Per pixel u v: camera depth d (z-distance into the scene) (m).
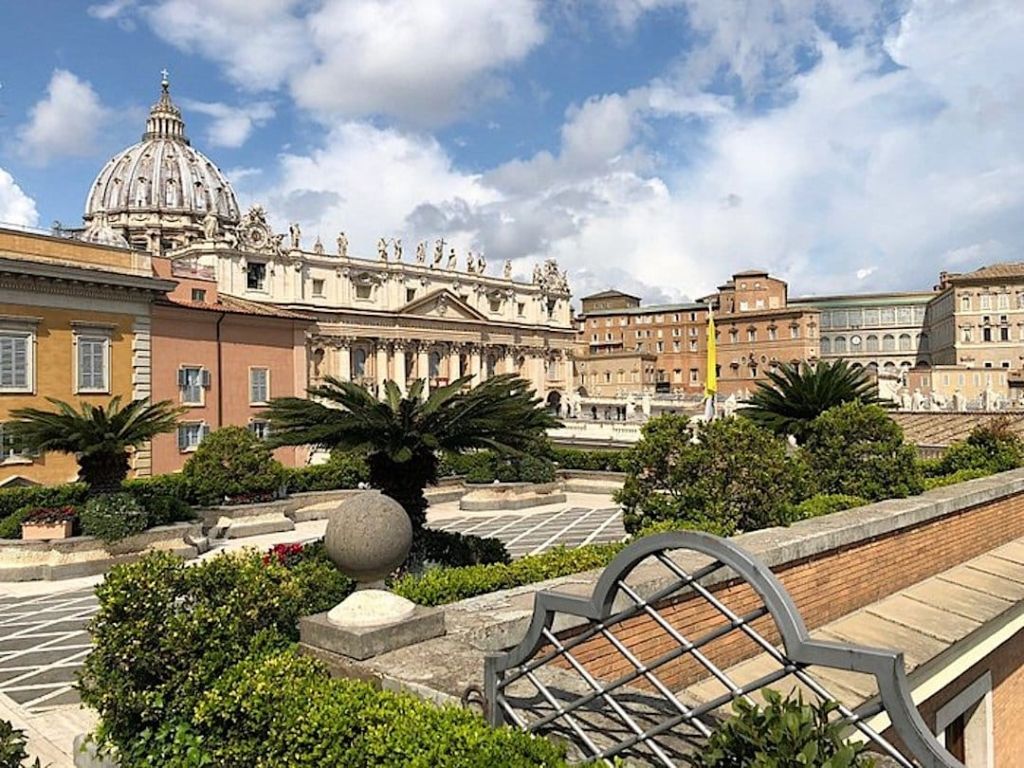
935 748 3.17
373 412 14.25
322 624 6.20
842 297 115.00
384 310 76.56
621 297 138.88
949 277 95.19
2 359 30.06
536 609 4.48
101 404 33.47
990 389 61.19
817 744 3.31
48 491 24.25
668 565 4.00
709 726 4.69
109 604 6.77
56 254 32.31
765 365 110.56
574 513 31.69
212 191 109.94
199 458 27.27
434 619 6.38
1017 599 10.52
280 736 5.16
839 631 9.24
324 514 29.73
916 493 12.98
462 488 35.38
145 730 6.66
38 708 11.30
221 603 6.99
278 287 68.62
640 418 65.00
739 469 12.24
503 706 4.76
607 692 4.23
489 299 88.25
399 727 4.70
